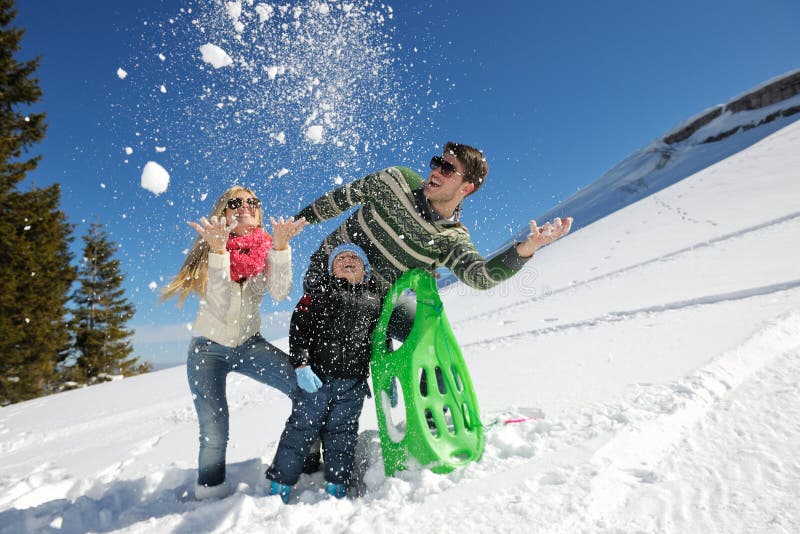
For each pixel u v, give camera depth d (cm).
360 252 237
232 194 234
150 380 897
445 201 251
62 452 468
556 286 917
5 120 1348
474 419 236
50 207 1571
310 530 171
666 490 162
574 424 226
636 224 1456
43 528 196
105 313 2442
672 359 303
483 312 864
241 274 224
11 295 1523
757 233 885
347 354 228
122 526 200
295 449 219
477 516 158
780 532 133
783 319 338
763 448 180
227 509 191
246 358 233
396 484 198
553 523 147
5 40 1339
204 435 223
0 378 1677
